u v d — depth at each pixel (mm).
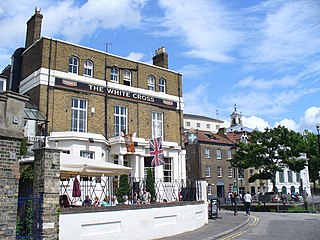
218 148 55594
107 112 25203
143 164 25281
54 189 10547
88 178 19562
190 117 91812
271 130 41594
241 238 14109
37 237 10039
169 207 15336
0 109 9336
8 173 9266
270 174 42344
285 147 41812
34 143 20328
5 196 9117
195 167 52969
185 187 19516
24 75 24922
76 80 23859
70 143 21500
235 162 42781
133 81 27438
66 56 23812
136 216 13383
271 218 23531
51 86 22609
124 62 27172
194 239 13742
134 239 13141
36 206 10375
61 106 22844
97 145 22641
